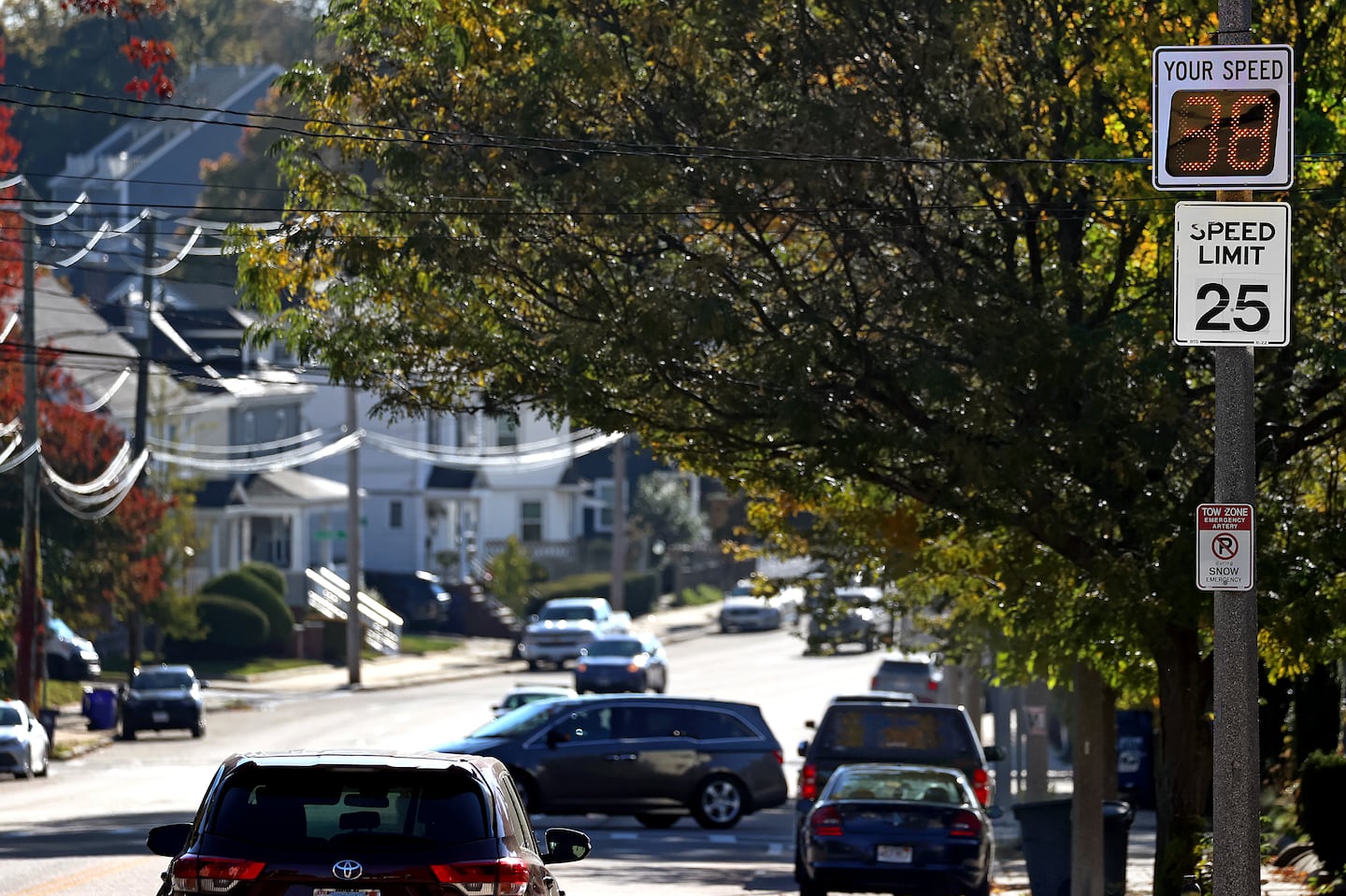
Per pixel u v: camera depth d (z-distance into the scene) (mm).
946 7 52312
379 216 54281
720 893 68812
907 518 63188
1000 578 55656
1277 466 53438
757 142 51625
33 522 134250
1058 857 66688
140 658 192875
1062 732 158500
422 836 31703
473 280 53656
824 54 53125
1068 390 50812
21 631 133500
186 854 31422
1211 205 38438
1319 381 54500
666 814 97812
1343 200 52094
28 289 131875
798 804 85312
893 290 53062
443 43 52312
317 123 55250
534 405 54469
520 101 52906
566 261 51781
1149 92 53344
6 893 61219
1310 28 54531
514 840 32781
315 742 142625
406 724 155375
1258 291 38344
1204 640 58438
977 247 55062
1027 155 53500
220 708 171375
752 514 77062
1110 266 58812
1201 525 38250
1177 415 49594
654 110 53500
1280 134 38375
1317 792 69688
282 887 30984
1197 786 57375
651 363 51156
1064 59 54594
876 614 159750
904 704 86688
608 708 95938
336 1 54281
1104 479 53125
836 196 52406
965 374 52406
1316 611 49969
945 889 64312
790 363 49625
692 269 50594
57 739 142750
